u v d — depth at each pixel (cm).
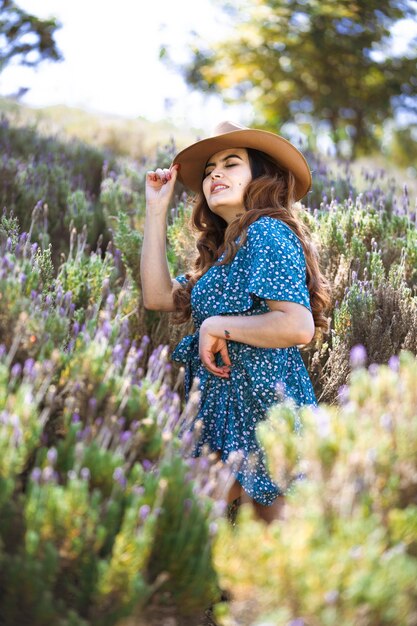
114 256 389
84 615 162
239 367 249
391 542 160
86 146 662
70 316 245
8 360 188
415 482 165
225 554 161
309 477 178
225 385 251
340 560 146
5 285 208
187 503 171
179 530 171
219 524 169
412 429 166
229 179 274
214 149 285
